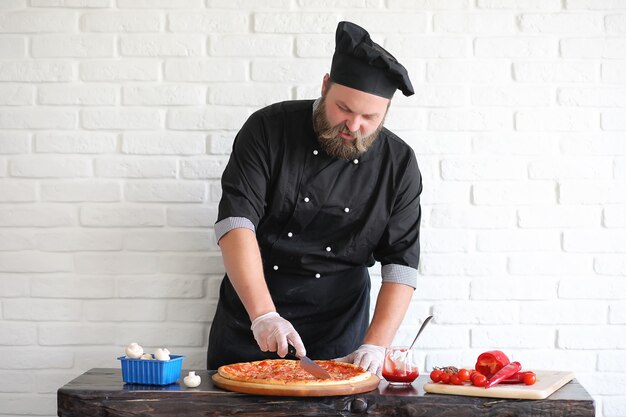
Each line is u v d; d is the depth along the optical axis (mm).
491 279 2943
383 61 2215
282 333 2127
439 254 2943
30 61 2918
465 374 2070
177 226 2938
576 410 1968
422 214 2939
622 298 2945
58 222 2936
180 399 1974
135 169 2934
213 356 2615
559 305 2945
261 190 2432
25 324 2938
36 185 2934
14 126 2928
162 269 2939
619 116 2936
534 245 2943
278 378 2014
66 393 1992
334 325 2582
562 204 2943
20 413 2941
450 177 2936
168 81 2924
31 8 2916
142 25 2918
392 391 2051
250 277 2275
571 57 2928
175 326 2941
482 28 2924
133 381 2092
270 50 2918
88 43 2920
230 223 2355
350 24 2293
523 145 2936
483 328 2945
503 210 2939
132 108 2928
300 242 2520
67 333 2938
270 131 2457
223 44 2918
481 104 2928
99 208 2936
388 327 2438
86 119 2928
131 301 2941
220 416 1959
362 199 2492
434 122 2928
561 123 2936
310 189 2457
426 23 2920
